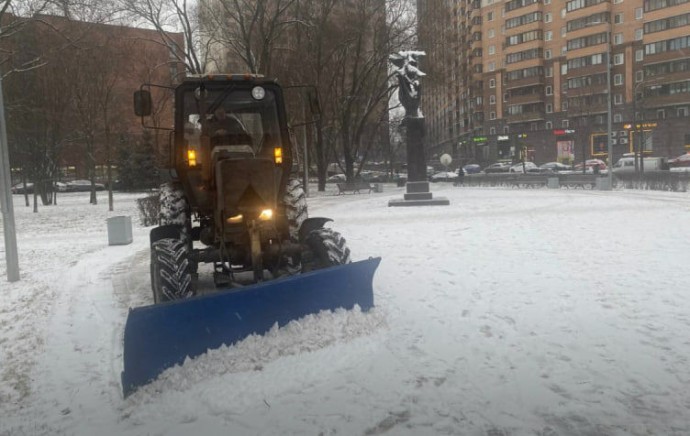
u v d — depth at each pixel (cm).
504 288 749
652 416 383
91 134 3072
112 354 556
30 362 543
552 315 618
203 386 450
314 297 554
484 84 8512
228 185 588
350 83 4194
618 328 568
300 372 471
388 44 3778
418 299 705
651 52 6450
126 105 3312
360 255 1062
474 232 1358
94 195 3528
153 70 3142
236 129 721
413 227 1518
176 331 466
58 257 1259
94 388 473
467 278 820
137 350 448
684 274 803
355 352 512
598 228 1348
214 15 3198
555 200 2302
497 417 389
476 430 372
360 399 423
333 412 404
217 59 3781
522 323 593
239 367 477
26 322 687
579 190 3105
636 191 2842
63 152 3553
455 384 444
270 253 639
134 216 2481
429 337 555
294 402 422
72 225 2114
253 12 3062
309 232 696
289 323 534
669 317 599
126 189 5281
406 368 478
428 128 12525
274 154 725
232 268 684
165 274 586
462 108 9519
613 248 1049
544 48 7769
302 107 3338
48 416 423
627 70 6750
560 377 452
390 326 584
